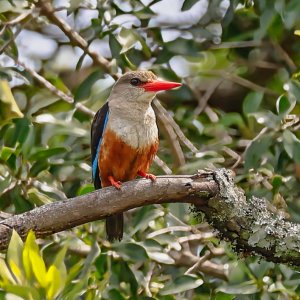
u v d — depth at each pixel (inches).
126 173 412.8
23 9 480.7
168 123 476.1
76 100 463.2
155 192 338.0
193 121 496.1
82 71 585.9
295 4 424.8
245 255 350.9
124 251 398.9
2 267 311.9
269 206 404.2
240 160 451.2
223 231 347.9
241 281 391.5
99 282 391.9
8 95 463.2
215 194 340.8
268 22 436.8
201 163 434.3
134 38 444.8
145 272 422.0
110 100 422.0
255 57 528.1
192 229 426.0
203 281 408.5
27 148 418.3
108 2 467.5
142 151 407.8
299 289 397.1
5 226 330.3
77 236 424.2
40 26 538.9
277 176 411.8
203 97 514.0
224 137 492.1
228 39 496.4
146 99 413.1
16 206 414.9
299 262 344.8
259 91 484.7
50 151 419.5
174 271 439.2
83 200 335.3
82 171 458.3
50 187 427.5
